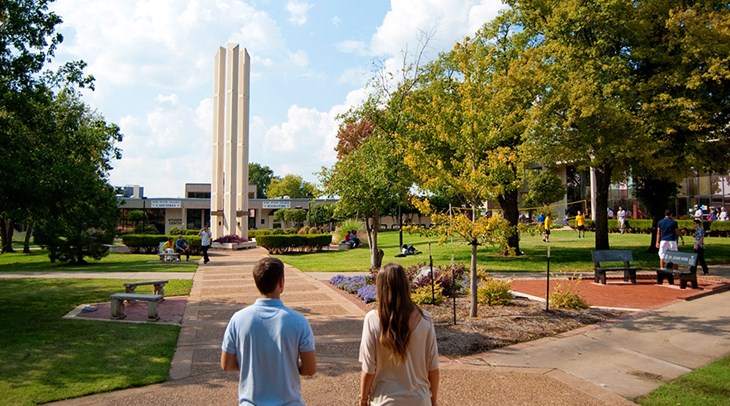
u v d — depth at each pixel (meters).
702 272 14.89
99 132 14.88
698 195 37.16
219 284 14.52
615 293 11.65
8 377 5.73
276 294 2.94
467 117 9.20
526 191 42.97
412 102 13.99
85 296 12.00
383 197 15.70
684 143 16.38
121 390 5.38
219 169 37.41
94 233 23.55
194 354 6.81
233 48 36.97
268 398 2.70
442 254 22.45
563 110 16.06
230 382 5.65
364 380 2.94
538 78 15.77
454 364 6.43
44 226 22.19
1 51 10.23
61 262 23.70
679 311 9.59
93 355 6.68
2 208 9.91
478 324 8.22
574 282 13.32
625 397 5.30
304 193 88.12
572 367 6.33
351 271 17.78
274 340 2.75
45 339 7.55
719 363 6.40
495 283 10.43
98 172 22.89
